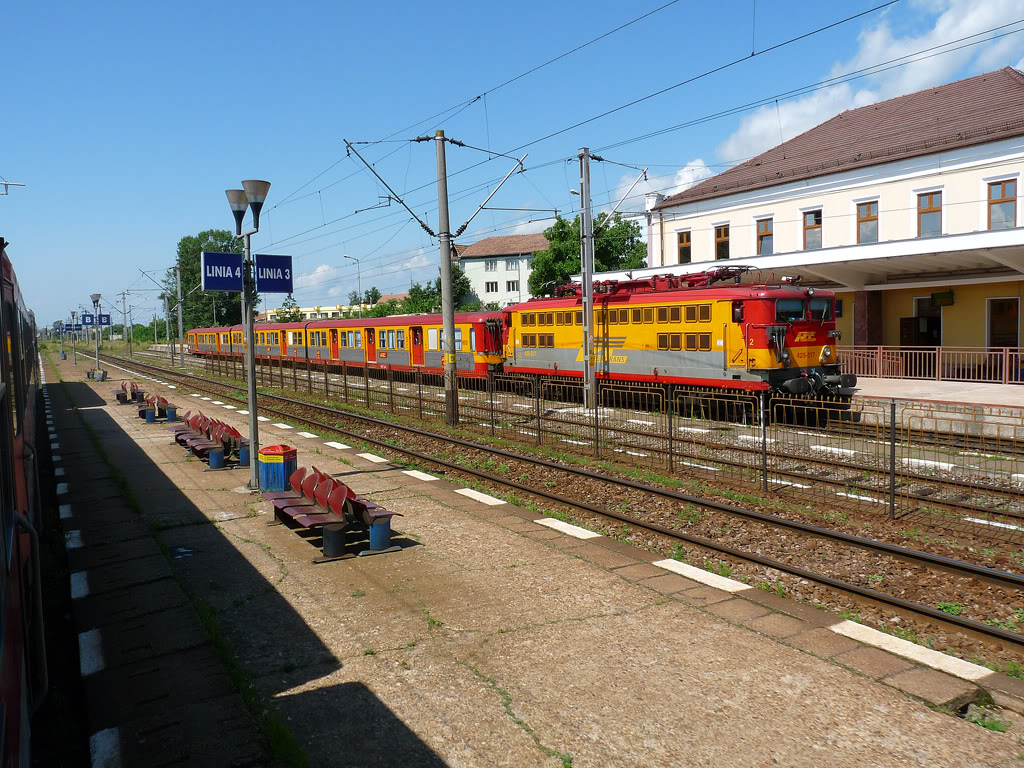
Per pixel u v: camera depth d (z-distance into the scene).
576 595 7.48
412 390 27.66
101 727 5.18
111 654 6.33
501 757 4.74
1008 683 5.58
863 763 4.63
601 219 52.78
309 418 22.33
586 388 20.88
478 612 7.07
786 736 4.92
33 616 4.72
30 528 4.62
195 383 35.41
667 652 6.17
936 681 5.60
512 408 21.67
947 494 11.06
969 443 14.63
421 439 17.89
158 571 8.40
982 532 9.41
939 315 27.00
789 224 30.42
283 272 12.60
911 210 26.48
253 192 11.72
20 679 3.86
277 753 4.80
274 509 10.80
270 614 7.12
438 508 11.11
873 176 27.44
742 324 18.45
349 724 5.16
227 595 7.64
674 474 13.16
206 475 13.70
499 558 8.68
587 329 20.83
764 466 11.74
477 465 14.52
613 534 9.77
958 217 25.23
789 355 18.30
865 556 8.54
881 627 6.82
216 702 5.51
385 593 7.62
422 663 6.05
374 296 95.00
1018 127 23.44
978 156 24.56
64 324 109.44
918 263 24.75
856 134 31.23
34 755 5.06
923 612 6.91
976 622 6.67
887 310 28.55
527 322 25.95
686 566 8.29
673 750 4.79
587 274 20.77
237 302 97.31
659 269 31.44
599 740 4.91
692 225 34.31
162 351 82.81
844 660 5.98
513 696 5.50
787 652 6.14
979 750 4.77
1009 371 23.03
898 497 10.92
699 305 19.55
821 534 9.20
